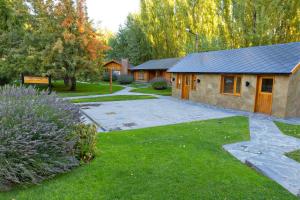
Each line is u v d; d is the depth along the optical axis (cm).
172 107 1323
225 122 898
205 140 619
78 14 1978
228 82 1330
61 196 312
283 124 874
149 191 330
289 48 1183
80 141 441
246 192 336
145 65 3547
